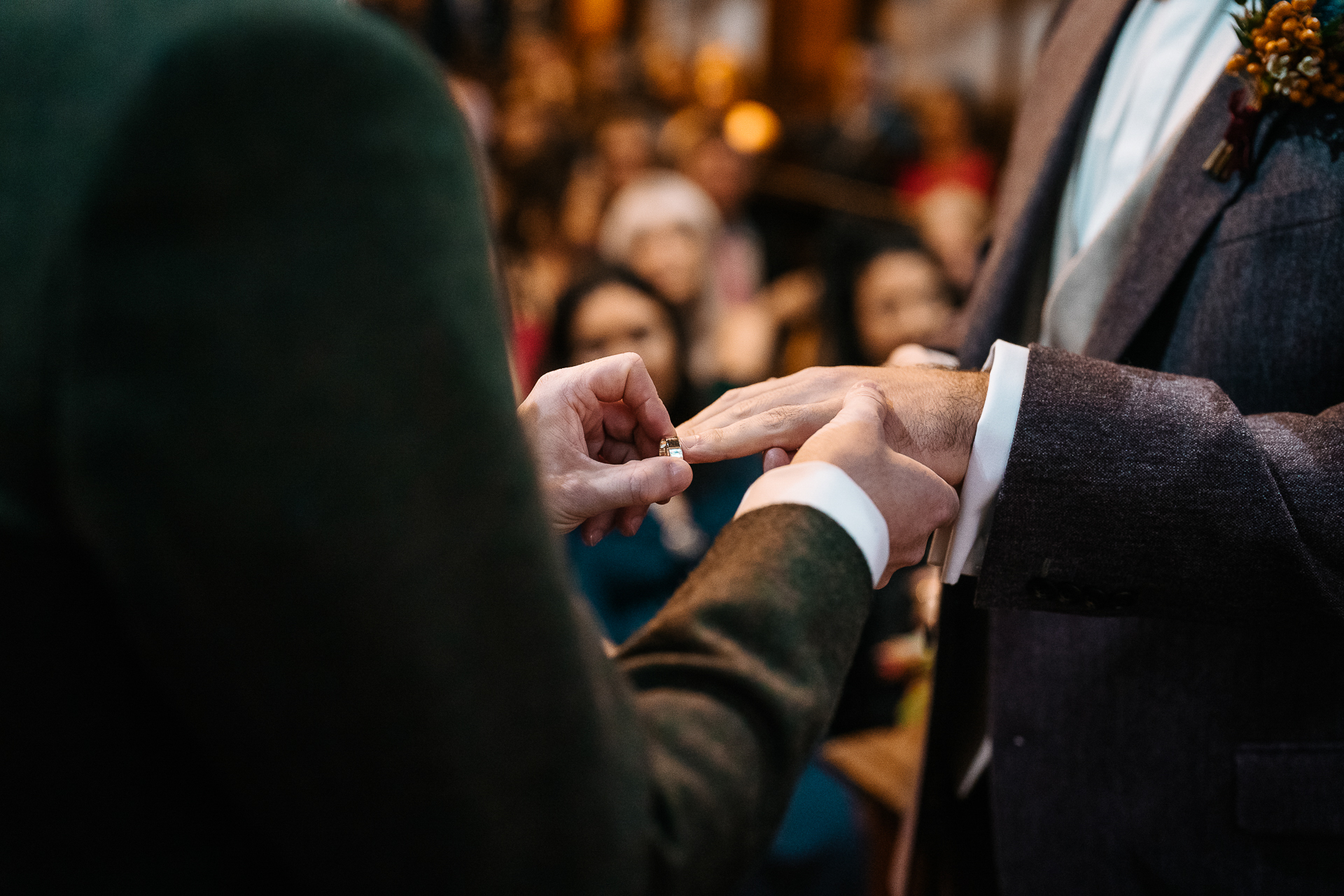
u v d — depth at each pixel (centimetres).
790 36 715
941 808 102
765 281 476
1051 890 83
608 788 36
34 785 35
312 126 31
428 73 35
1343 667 72
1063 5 112
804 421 69
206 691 32
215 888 36
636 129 442
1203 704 76
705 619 46
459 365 33
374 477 31
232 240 30
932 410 68
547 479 69
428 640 32
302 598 31
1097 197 94
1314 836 73
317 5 34
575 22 768
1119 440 66
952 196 344
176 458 30
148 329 30
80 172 30
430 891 33
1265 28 73
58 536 33
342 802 32
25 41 34
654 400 73
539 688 34
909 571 195
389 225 32
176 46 30
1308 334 72
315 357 31
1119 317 81
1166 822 78
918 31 674
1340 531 62
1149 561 66
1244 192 75
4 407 31
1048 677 83
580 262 377
